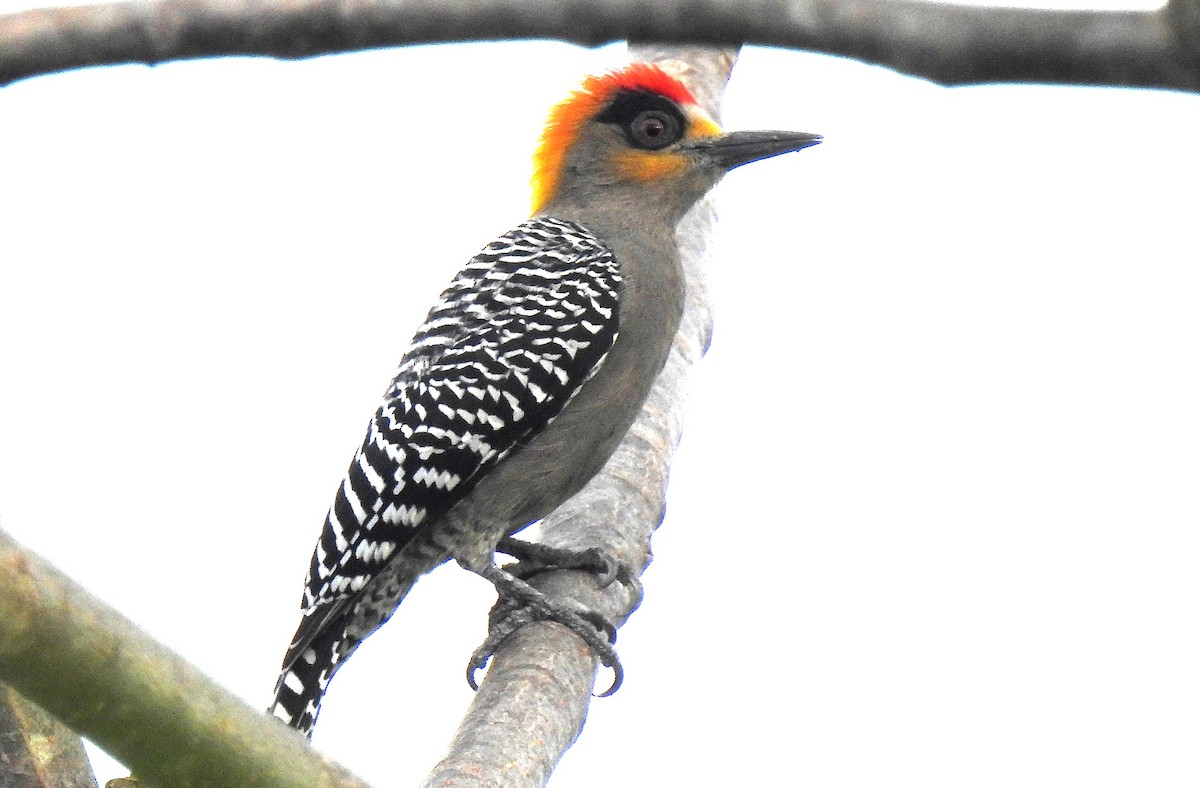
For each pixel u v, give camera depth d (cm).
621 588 1179
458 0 376
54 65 378
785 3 362
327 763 544
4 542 477
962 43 347
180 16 376
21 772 791
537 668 1030
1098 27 338
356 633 1238
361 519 1217
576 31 374
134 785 779
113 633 496
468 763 918
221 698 521
